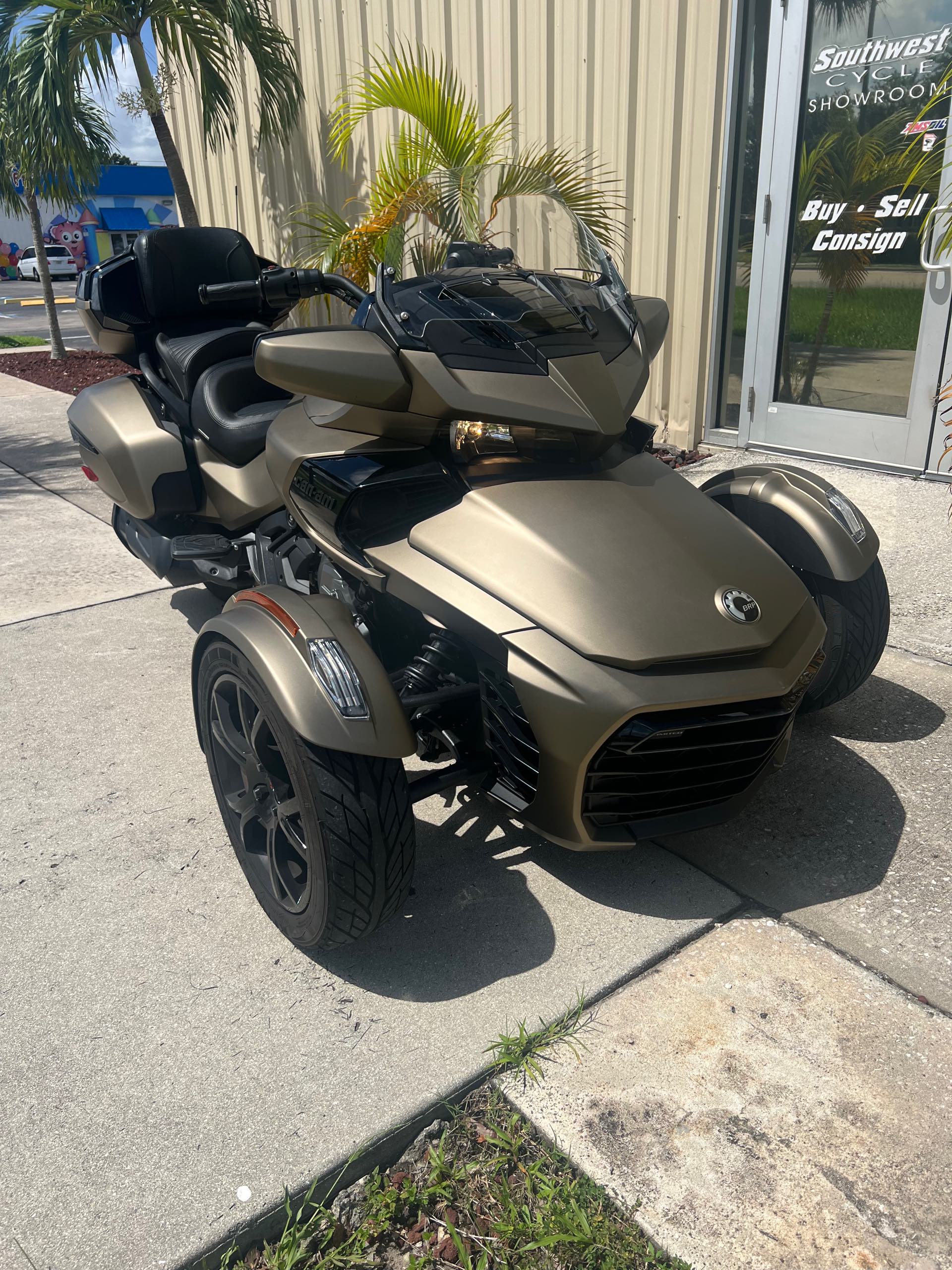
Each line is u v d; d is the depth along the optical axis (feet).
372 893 6.94
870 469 18.07
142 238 12.82
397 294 8.21
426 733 8.25
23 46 28.71
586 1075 6.56
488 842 9.07
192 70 29.37
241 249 13.62
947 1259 5.37
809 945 7.64
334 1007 7.18
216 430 11.66
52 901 8.40
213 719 8.32
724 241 19.11
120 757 10.64
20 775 10.33
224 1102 6.41
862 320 17.60
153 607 14.71
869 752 10.19
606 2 19.36
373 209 19.56
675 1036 6.84
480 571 7.42
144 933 8.00
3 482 22.24
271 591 7.78
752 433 19.81
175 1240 5.56
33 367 40.42
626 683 6.84
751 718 7.20
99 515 19.56
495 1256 5.56
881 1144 6.02
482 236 9.77
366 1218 5.79
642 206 20.13
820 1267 5.35
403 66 21.85
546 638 7.05
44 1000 7.31
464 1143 6.21
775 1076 6.51
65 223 138.92
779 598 7.73
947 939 7.64
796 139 17.62
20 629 13.99
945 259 15.97
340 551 8.44
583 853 8.86
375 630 8.95
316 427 9.04
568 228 9.70
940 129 15.83
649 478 8.63
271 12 28.84
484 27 21.99
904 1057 6.62
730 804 7.99
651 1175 5.88
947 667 11.74
